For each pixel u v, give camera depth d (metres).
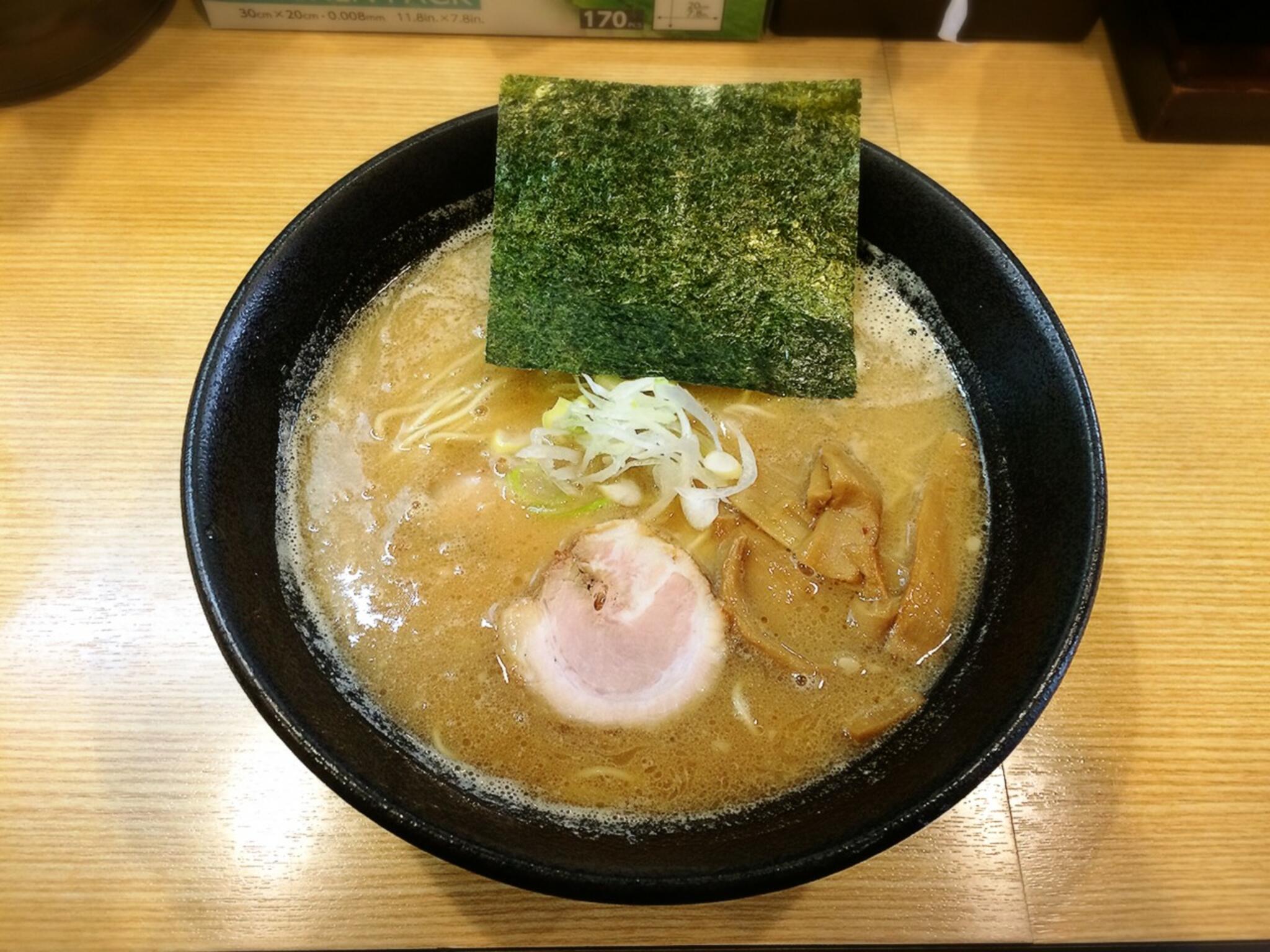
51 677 0.24
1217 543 0.26
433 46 0.34
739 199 0.26
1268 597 0.25
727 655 0.23
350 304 0.27
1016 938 0.22
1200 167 0.32
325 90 0.33
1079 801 0.23
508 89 0.26
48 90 0.32
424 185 0.26
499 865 0.18
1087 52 0.34
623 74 0.33
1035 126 0.33
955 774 0.19
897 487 0.26
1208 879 0.22
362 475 0.25
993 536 0.24
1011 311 0.24
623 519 0.25
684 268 0.26
